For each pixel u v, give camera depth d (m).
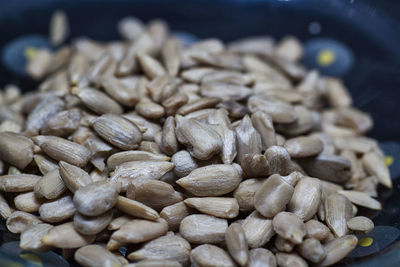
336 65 0.16
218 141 0.11
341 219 0.11
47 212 0.10
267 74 0.14
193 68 0.14
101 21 0.18
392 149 0.14
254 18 0.17
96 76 0.13
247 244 0.10
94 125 0.11
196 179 0.10
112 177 0.10
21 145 0.11
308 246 0.10
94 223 0.10
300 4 0.17
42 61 0.16
